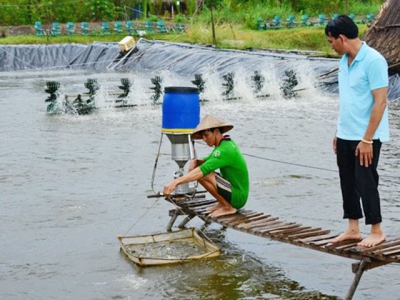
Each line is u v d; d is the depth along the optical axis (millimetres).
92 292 6539
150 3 56062
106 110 20844
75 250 7797
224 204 7645
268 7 49406
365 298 6242
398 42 22828
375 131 5777
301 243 6363
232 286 6566
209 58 32031
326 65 26250
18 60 39969
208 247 7500
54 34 47312
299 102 21969
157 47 37406
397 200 9609
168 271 7000
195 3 49750
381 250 5781
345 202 6250
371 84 5781
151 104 21859
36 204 9883
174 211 8383
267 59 29109
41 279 6938
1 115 20156
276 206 9484
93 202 9930
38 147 14719
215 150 7453
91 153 13859
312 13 53406
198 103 8586
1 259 7566
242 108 20781
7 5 51344
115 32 48062
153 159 13039
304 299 6238
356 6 52969
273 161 12656
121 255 7570
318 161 12625
